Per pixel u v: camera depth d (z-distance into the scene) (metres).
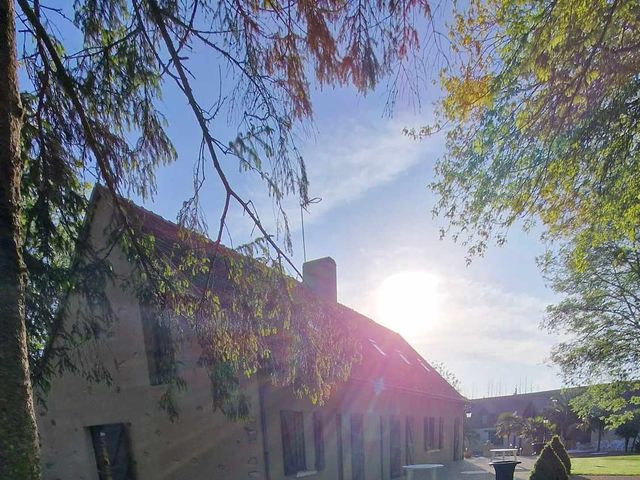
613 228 6.91
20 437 2.08
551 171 5.84
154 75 4.04
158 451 7.80
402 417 14.60
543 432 45.34
